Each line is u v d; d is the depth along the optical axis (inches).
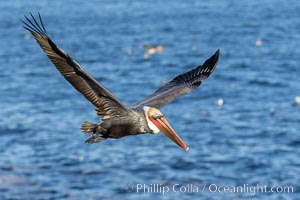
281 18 3221.0
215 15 3435.0
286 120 1317.7
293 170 987.9
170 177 957.2
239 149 1109.7
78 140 1184.8
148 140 1161.4
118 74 1920.5
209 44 2511.1
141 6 3937.0
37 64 2111.2
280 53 2225.6
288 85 1691.7
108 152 1098.1
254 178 954.1
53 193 890.7
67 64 368.5
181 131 1256.8
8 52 2372.0
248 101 1518.2
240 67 1988.2
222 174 970.7
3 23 3201.3
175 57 2235.5
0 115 1398.9
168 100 417.7
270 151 1094.4
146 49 2160.4
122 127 402.0
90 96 382.6
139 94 1651.1
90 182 936.3
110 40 2652.6
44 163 1039.6
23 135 1227.9
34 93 1651.1
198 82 427.8
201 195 884.6
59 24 3164.4
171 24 3117.6
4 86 1755.7
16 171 986.1
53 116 1393.9
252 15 3385.8
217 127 1274.6
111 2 4170.8
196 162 1035.3
